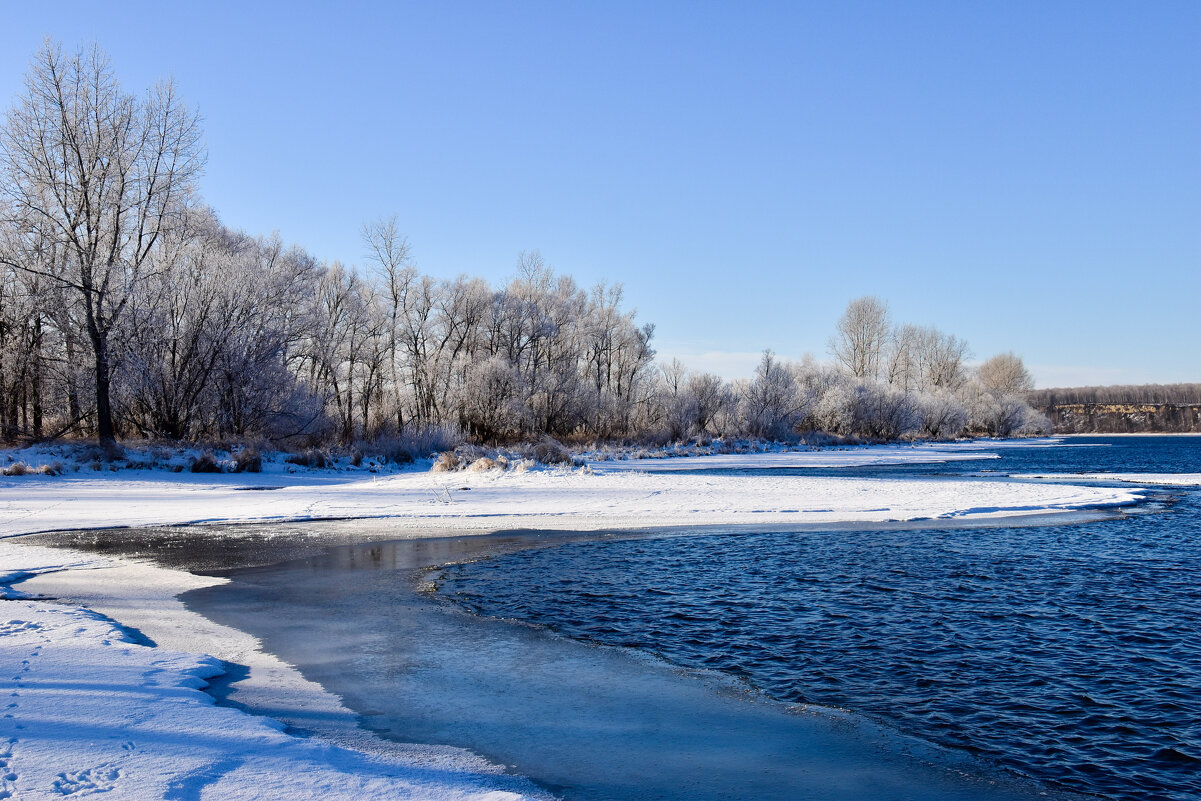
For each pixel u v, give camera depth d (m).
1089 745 5.56
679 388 66.31
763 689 6.60
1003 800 4.72
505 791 4.56
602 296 66.88
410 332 53.75
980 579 10.98
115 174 30.47
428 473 29.19
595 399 59.03
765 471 34.69
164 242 34.56
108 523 16.31
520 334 57.34
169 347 34.16
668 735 5.59
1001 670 7.13
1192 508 19.83
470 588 10.31
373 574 11.20
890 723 5.91
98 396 29.70
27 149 29.50
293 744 5.02
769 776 4.96
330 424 40.06
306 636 7.95
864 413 72.81
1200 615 9.07
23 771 4.30
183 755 4.68
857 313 88.50
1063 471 36.22
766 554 12.94
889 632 8.33
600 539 14.52
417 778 4.64
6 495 21.00
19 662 6.36
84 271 29.34
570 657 7.39
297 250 47.16
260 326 35.72
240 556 12.60
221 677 6.56
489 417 50.62
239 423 35.69
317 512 18.16
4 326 31.88
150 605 9.10
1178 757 5.38
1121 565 12.04
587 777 4.86
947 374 96.38
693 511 18.45
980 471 35.88
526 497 21.33
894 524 16.62
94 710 5.35
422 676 6.75
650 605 9.45
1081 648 7.79
